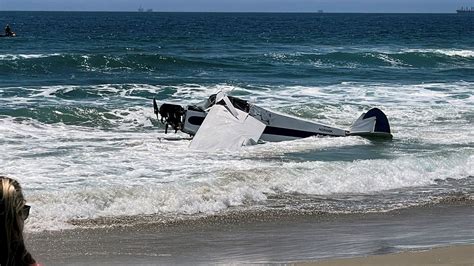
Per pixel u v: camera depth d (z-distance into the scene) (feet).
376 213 44.83
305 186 49.93
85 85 111.24
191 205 44.06
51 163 55.47
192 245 36.11
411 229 40.40
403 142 69.77
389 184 52.24
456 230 40.19
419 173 54.85
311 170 52.80
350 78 134.10
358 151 65.00
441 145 68.23
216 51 203.41
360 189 50.65
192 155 60.34
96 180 49.90
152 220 41.14
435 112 88.58
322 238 37.96
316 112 87.66
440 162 57.47
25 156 58.13
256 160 59.36
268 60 168.66
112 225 39.73
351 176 52.44
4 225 9.82
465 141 70.33
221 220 41.91
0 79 119.55
